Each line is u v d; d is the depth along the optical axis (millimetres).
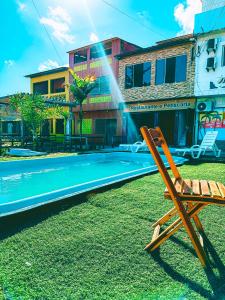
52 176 8984
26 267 2506
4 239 3078
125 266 2553
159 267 2549
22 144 15773
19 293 2133
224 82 13945
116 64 19312
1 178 8523
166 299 2080
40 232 3271
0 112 15891
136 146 14484
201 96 14609
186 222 2553
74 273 2426
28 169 9836
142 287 2232
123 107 18297
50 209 3984
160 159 2521
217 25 13898
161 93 16781
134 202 4457
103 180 5492
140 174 6574
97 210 4086
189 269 2521
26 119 15930
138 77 18078
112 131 20234
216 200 2533
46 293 2141
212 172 7258
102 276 2385
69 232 3283
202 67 14695
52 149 15781
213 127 14438
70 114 19125
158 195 4855
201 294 2150
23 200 3859
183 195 2627
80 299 2078
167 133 18672
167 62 16406
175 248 2930
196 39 14773
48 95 24938
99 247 2914
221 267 2566
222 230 3398
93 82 17984
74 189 4680
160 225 3383
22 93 16359
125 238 3139
